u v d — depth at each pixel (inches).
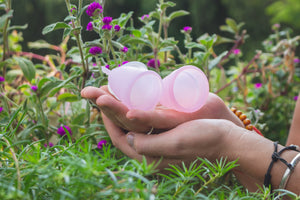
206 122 21.0
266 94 48.4
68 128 28.2
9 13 29.5
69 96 29.1
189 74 21.9
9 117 27.7
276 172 20.4
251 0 152.6
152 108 21.1
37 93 27.5
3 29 31.7
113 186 15.2
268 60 54.8
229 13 144.3
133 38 29.0
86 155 16.2
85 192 15.5
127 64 21.6
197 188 23.2
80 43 26.9
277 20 156.2
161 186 16.4
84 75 27.5
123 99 20.7
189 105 21.9
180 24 125.6
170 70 29.2
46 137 27.7
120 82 20.7
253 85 56.1
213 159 21.2
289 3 155.9
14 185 16.0
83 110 32.3
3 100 29.0
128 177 15.5
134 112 20.5
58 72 38.0
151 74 20.7
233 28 44.8
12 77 35.4
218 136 20.8
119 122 22.4
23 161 18.1
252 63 48.5
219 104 23.5
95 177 15.5
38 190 15.8
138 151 21.9
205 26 136.6
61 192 14.7
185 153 21.0
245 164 20.9
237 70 56.4
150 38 30.4
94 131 29.1
